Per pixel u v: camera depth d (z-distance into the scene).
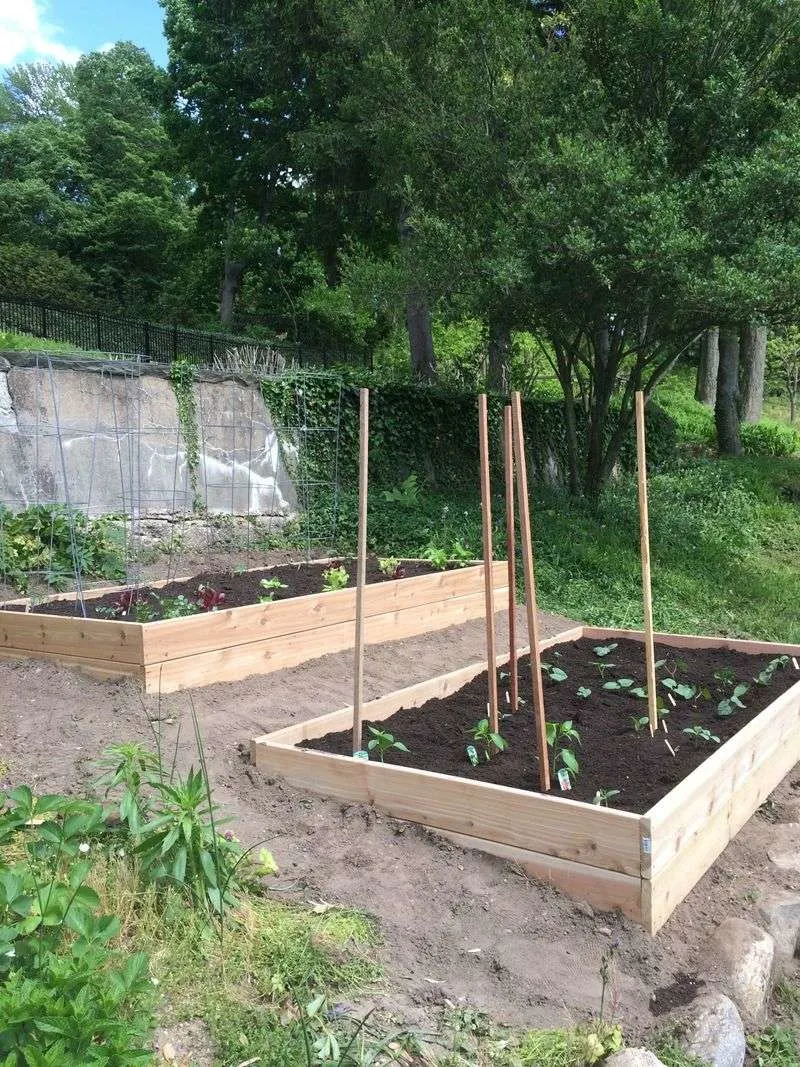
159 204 42.03
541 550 10.16
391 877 3.32
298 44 17.05
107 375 8.87
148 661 4.98
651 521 12.34
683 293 9.94
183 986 2.62
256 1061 2.38
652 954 3.04
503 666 5.59
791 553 12.54
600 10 11.41
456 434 13.02
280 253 30.28
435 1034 2.56
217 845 3.06
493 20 11.68
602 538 10.98
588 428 15.57
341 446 11.45
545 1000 2.79
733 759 3.88
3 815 3.00
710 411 24.89
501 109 11.50
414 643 6.93
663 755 4.07
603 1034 2.60
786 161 9.95
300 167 21.20
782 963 3.29
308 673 5.84
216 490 9.94
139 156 45.41
